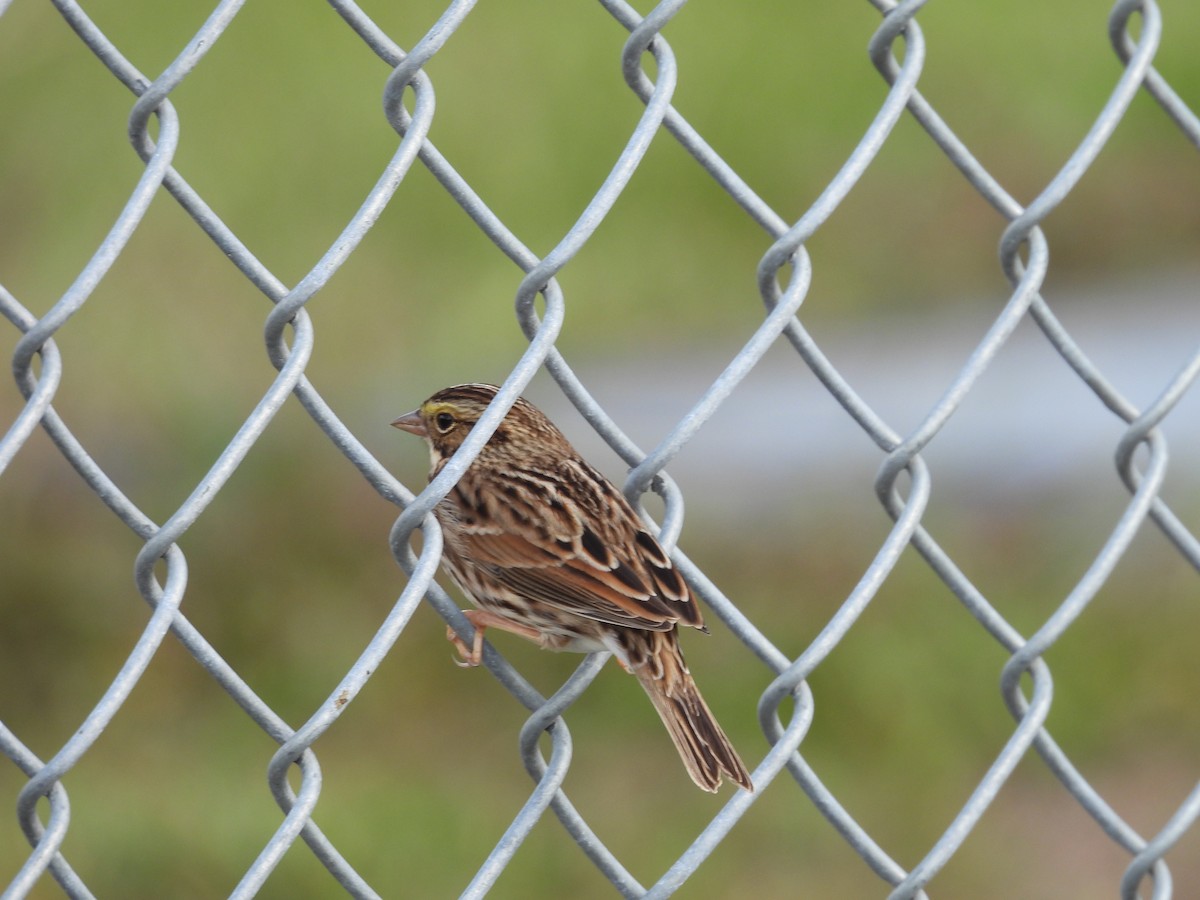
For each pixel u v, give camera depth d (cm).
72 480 1243
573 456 634
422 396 1501
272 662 1166
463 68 1950
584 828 458
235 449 394
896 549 506
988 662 1198
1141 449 1470
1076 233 1980
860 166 496
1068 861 1063
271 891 976
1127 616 1244
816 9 2164
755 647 489
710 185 1928
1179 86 2142
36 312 1452
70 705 1116
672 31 2130
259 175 1744
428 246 1744
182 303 1480
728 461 1503
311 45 1898
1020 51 2183
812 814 1081
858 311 1842
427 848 1020
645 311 1784
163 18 1808
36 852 379
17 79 1689
